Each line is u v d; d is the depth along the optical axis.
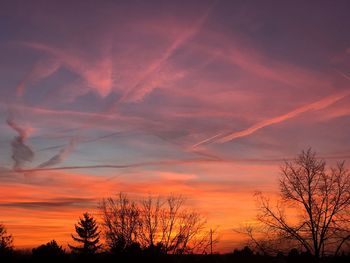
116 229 36.81
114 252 35.47
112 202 38.25
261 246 32.75
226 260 35.94
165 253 34.75
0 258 56.84
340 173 32.66
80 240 77.44
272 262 32.84
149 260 34.22
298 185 33.03
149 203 37.00
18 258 60.50
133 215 36.56
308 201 32.47
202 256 35.19
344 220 31.50
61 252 62.41
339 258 31.06
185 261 34.88
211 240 35.47
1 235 59.47
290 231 32.22
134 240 35.97
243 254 35.47
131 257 34.53
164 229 35.75
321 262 31.23
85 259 41.34
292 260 32.16
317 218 32.00
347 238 30.91
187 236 35.41
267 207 33.25
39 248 60.75
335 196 32.19
